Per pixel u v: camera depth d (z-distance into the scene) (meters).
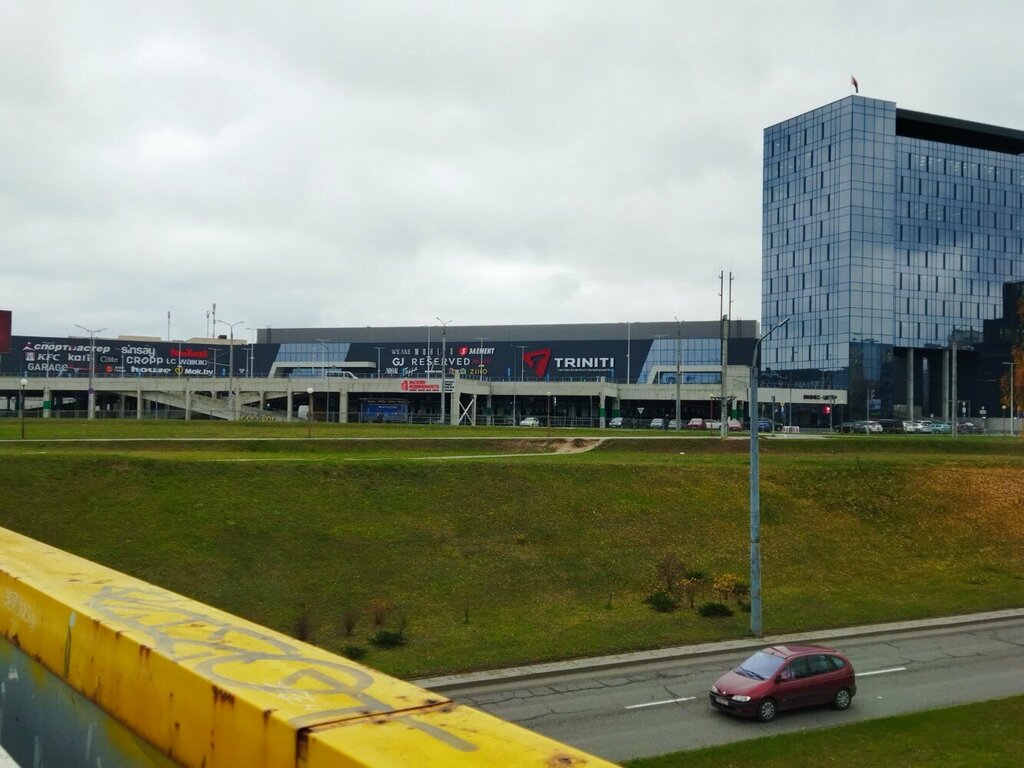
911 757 16.59
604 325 136.25
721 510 41.06
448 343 134.12
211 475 36.16
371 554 32.41
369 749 2.44
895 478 46.88
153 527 31.62
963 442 66.56
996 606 31.36
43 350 131.25
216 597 27.97
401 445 57.62
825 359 115.75
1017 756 16.61
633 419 110.62
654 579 33.25
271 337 148.38
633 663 23.89
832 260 115.50
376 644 25.11
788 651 20.36
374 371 139.12
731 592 31.58
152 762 3.32
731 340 127.56
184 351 142.62
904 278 118.31
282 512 34.22
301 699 2.86
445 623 27.56
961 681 22.38
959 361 123.94
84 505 32.53
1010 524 43.00
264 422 75.44
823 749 17.06
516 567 32.91
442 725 2.69
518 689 21.61
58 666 4.19
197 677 3.06
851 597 32.31
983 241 123.38
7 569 5.11
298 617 27.30
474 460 44.16
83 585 4.64
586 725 18.92
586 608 29.81
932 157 120.75
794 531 39.94
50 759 4.23
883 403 113.94
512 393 108.38
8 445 47.75
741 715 19.00
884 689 21.70
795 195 121.62
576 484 41.34
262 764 2.71
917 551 39.03
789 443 63.47
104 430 61.03
